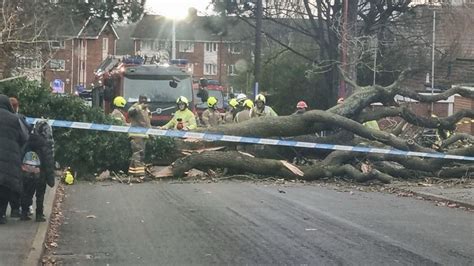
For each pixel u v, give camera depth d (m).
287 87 40.34
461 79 41.47
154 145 16.75
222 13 37.66
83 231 10.27
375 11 35.78
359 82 36.81
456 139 18.61
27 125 10.41
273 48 41.69
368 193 15.39
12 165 9.82
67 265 8.22
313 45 40.91
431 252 9.30
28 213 10.52
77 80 74.25
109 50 84.12
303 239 9.93
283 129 17.50
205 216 11.67
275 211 12.34
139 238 9.82
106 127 16.05
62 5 31.58
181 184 15.89
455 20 38.47
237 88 51.75
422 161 17.62
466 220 12.05
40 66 22.64
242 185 15.92
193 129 17.23
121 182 16.06
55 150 16.19
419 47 37.66
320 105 40.00
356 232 10.57
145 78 23.84
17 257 8.12
